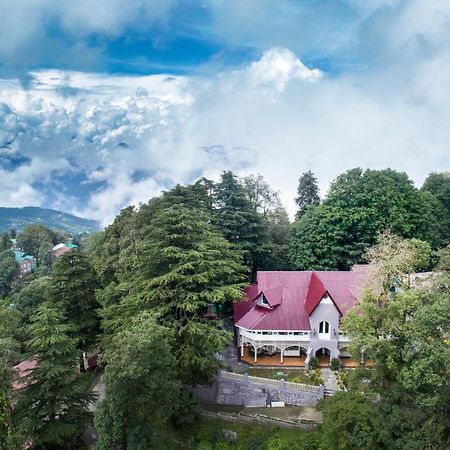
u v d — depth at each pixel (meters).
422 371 20.31
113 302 34.19
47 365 24.30
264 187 59.94
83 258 36.38
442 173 59.06
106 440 23.12
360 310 25.12
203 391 31.95
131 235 41.81
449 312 20.31
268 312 37.00
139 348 21.34
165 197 39.47
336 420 22.66
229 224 45.22
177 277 27.17
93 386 35.38
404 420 21.62
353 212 44.84
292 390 30.78
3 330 27.97
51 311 25.73
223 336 27.52
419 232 45.47
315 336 35.81
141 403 23.16
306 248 47.06
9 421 24.77
